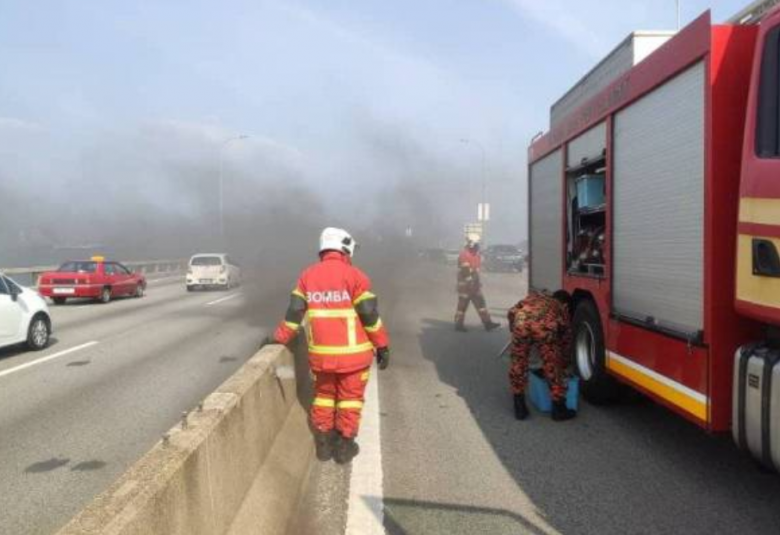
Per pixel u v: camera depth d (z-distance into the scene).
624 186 6.25
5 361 10.95
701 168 4.68
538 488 5.11
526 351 7.13
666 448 6.07
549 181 9.27
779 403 3.85
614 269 6.51
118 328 15.23
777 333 4.20
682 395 4.95
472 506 4.76
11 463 5.79
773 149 4.07
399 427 6.78
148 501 2.38
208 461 3.15
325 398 5.77
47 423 7.04
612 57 7.02
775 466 3.96
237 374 4.46
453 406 7.66
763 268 4.08
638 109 5.91
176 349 11.99
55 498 5.03
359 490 5.00
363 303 5.55
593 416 7.16
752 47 4.56
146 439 6.45
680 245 5.01
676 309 5.08
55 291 21.73
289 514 4.38
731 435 4.57
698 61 4.75
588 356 7.59
